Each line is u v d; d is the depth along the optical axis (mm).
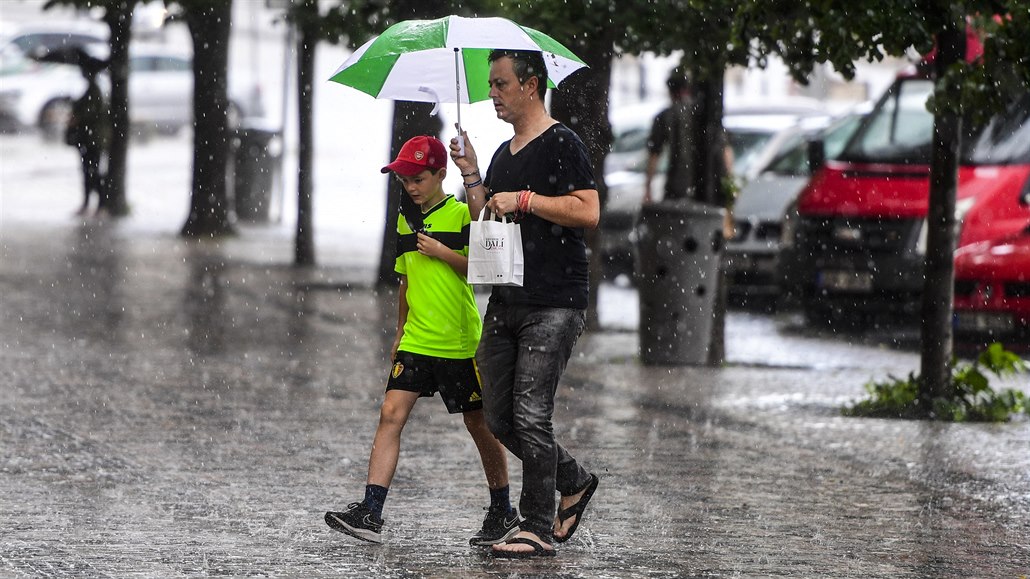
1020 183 35312
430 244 16547
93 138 66688
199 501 18875
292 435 23516
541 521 16406
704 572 15898
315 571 15617
